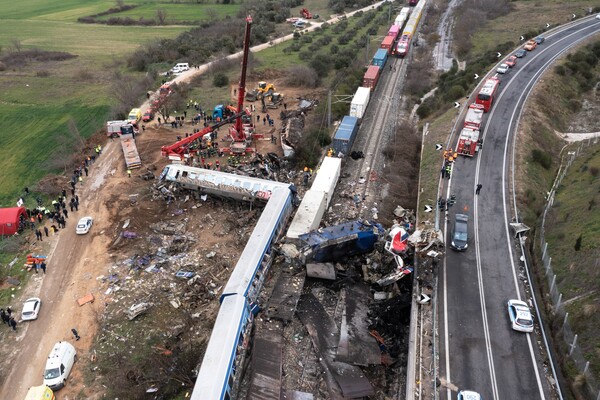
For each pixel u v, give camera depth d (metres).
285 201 48.38
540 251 41.03
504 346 32.47
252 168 59.41
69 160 65.19
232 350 31.95
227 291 36.75
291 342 35.38
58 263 46.84
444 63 94.75
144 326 38.91
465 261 40.19
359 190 54.19
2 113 83.44
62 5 170.88
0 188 60.53
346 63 95.12
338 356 33.78
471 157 55.19
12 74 103.12
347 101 75.81
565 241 40.31
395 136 64.88
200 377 30.05
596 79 77.75
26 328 39.62
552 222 43.88
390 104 77.12
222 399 28.91
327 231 43.00
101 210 54.25
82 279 44.50
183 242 48.19
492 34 103.69
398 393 31.81
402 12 122.62
